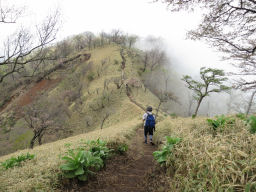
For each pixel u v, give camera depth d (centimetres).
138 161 416
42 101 3256
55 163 313
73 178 282
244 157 179
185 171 226
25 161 391
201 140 251
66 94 5462
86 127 3950
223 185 152
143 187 274
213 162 176
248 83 498
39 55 627
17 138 2908
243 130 245
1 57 560
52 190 244
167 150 296
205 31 378
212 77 1838
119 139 479
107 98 4775
